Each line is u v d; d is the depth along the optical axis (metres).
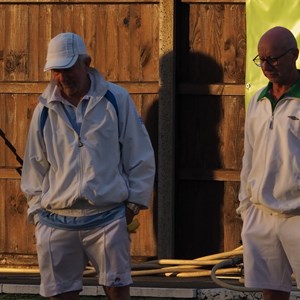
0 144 22.81
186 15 22.34
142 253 22.52
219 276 21.39
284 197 14.29
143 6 22.27
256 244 14.84
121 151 14.94
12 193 22.80
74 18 22.48
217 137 22.39
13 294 20.16
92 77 14.87
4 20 22.70
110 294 14.93
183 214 22.66
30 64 22.69
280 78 14.30
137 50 22.34
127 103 14.91
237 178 22.17
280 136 14.29
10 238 22.86
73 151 14.56
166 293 19.67
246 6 21.81
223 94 22.19
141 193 14.80
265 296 15.17
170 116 21.95
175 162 22.44
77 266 15.04
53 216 14.88
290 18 21.56
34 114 15.04
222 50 22.23
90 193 14.45
